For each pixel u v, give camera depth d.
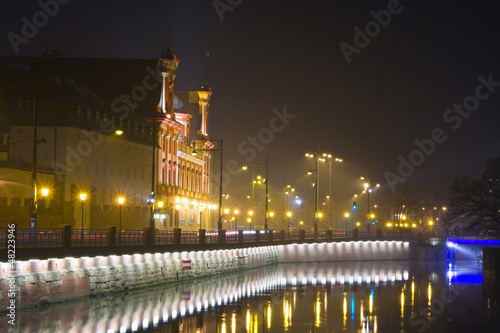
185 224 121.88
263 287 62.91
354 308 50.91
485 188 91.94
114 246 50.62
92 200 82.19
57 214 73.94
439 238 120.56
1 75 81.31
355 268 91.81
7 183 65.94
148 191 101.88
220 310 47.31
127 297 50.25
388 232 116.62
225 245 71.88
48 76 82.38
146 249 55.03
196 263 66.25
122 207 91.06
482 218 92.50
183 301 50.34
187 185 125.88
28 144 76.81
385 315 48.09
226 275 72.94
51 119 77.19
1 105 77.88
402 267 96.56
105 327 38.75
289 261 98.69
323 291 61.12
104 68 102.56
